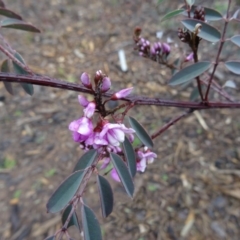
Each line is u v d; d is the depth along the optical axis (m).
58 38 0.50
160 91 0.41
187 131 0.37
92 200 0.31
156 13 0.52
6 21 0.18
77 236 0.29
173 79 0.17
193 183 0.32
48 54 0.48
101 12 0.54
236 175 0.33
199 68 0.16
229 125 0.37
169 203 0.31
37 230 0.30
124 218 0.30
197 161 0.34
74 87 0.13
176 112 0.39
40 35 0.51
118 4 0.56
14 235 0.30
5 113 0.41
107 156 0.12
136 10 0.54
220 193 0.31
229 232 0.29
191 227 0.29
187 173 0.33
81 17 0.54
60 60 0.47
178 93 0.41
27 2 0.57
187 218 0.30
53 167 0.35
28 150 0.37
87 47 0.48
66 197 0.11
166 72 0.43
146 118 0.38
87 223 0.11
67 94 0.43
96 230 0.11
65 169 0.34
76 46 0.49
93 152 0.12
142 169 0.14
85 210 0.11
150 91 0.41
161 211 0.31
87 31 0.51
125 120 0.35
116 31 0.50
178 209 0.31
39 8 0.56
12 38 0.50
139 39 0.19
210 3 0.48
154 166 0.34
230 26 0.43
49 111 0.41
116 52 0.47
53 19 0.54
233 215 0.30
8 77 0.13
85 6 0.56
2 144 0.37
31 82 0.13
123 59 0.46
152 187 0.32
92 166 0.12
